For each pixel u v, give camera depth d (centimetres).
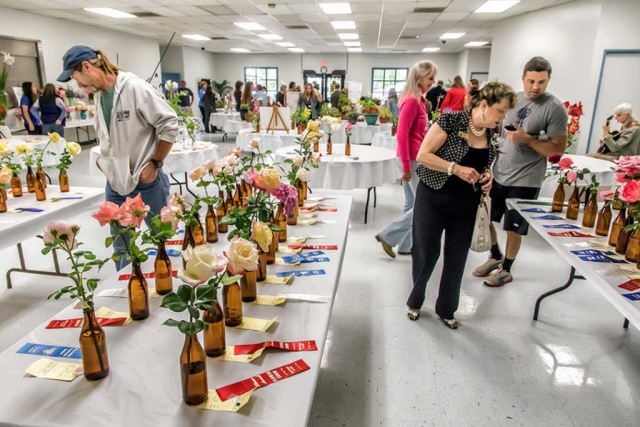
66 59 199
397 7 748
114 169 217
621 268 165
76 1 720
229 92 1675
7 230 203
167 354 108
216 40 1291
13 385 95
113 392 94
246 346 111
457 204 211
